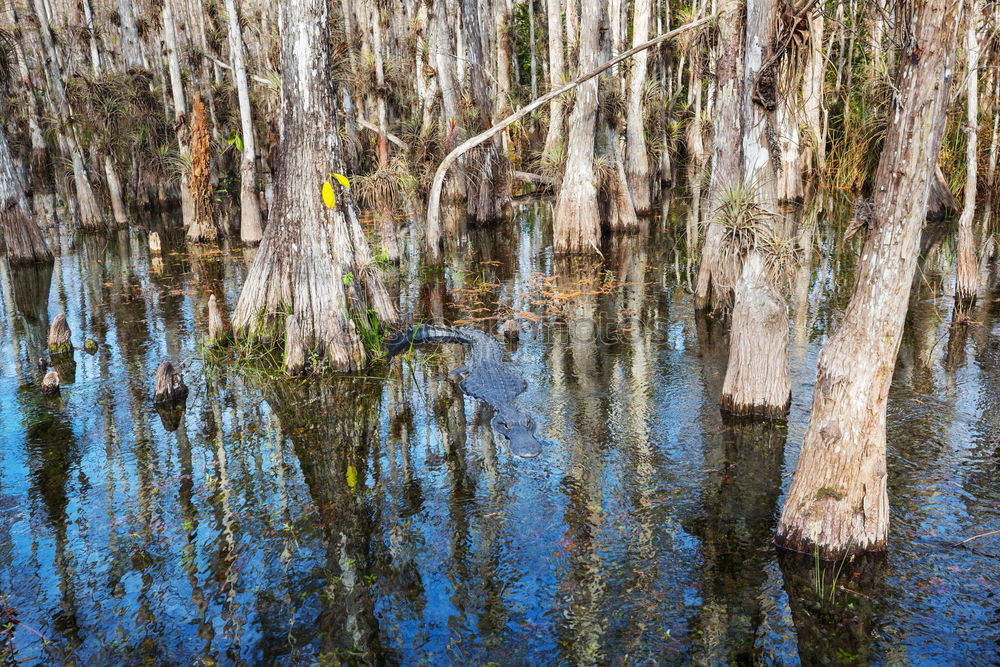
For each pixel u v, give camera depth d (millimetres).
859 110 20922
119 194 24719
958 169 18781
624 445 7691
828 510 5578
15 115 31516
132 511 6746
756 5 7492
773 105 7695
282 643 5016
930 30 4520
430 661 4801
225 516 6648
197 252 19719
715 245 12188
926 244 16312
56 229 24156
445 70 21328
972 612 4988
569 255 17703
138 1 31391
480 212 21875
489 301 13820
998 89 17062
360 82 26078
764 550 5812
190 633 5125
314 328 10539
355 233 11172
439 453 7816
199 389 9789
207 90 29109
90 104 25469
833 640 4824
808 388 8812
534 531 6234
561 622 5125
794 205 22344
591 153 17516
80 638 5098
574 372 9883
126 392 9703
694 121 28359
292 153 10469
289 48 10109
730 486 6789
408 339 11641
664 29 31797
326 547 6133
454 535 6230
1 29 23266
